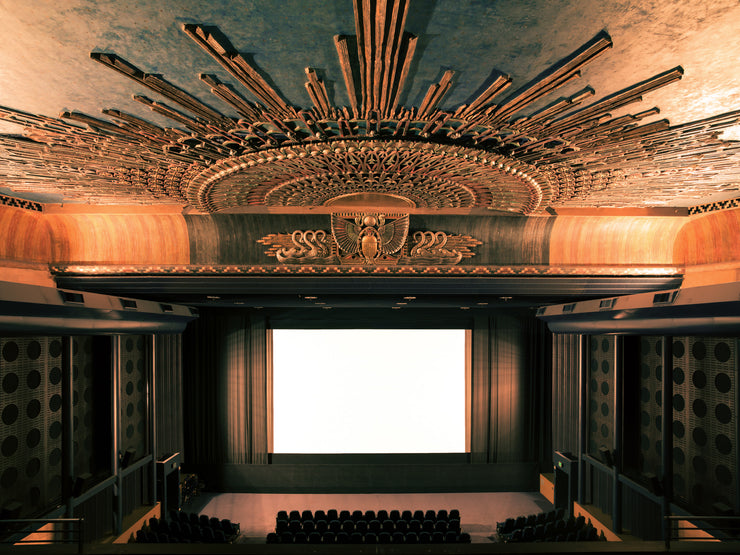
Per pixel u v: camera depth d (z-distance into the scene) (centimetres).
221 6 203
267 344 1392
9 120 338
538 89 275
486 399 1377
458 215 724
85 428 908
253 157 373
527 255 760
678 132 350
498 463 1366
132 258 755
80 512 846
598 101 295
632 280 765
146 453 1093
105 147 383
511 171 398
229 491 1350
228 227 736
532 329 1379
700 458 778
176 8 205
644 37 229
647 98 298
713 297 548
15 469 721
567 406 1249
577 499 1125
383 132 338
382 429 1405
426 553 318
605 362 1061
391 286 771
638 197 590
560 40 230
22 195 626
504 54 243
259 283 767
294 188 458
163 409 1218
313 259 745
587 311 893
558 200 540
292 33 223
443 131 340
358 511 1079
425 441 1401
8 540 679
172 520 1045
